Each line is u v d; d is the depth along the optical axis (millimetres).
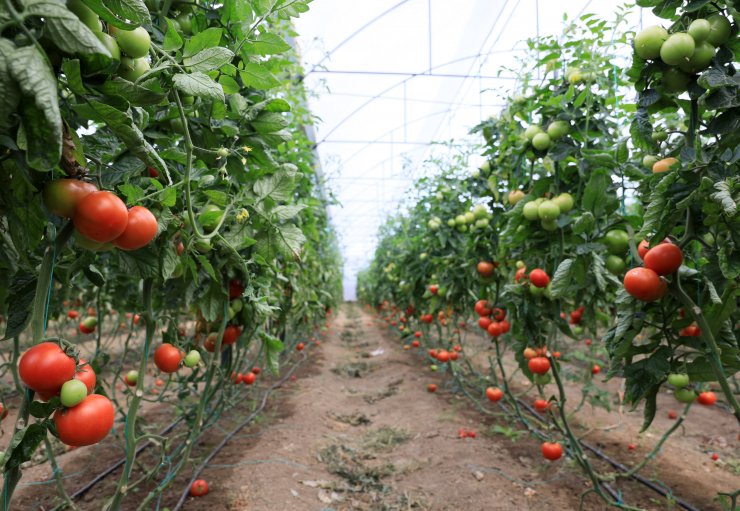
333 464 3586
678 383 1919
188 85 1064
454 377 5590
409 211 7176
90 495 2908
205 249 1842
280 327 3814
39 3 716
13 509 2754
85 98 864
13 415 4375
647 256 1702
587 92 2436
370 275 16375
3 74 651
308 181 4164
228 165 2061
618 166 2314
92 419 944
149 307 1719
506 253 3291
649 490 3072
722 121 1550
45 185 917
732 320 2004
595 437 4027
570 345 7531
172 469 3240
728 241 1588
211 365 2361
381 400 5617
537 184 2559
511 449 3783
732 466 3533
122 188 1299
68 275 1454
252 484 3072
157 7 1624
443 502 2965
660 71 1630
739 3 1438
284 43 1752
